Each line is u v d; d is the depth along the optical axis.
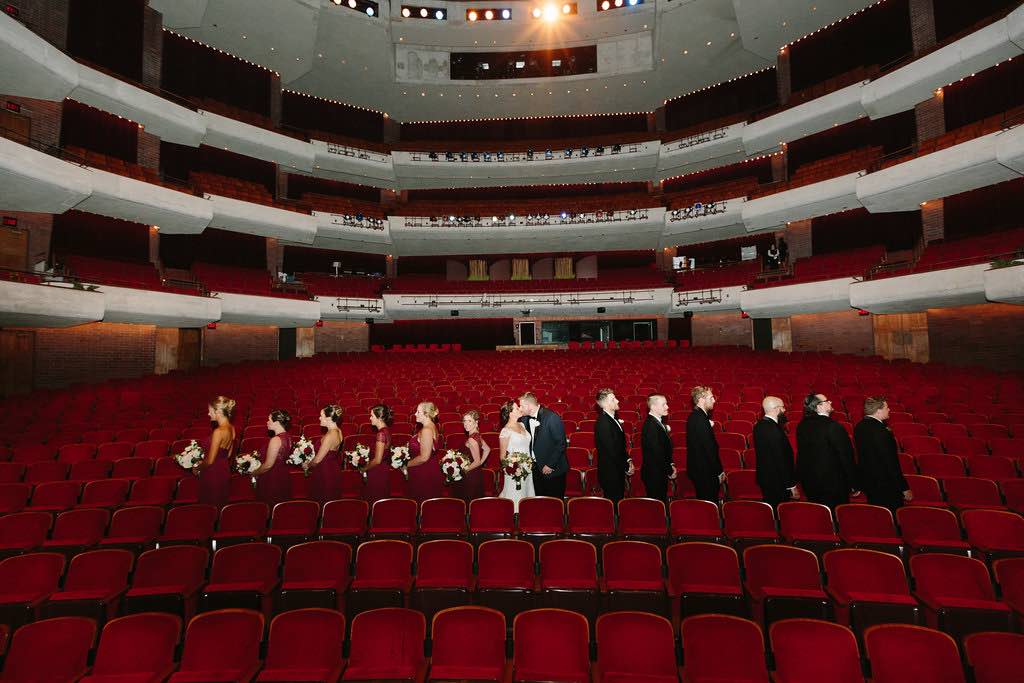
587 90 21.14
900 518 3.87
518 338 21.77
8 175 9.09
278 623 2.65
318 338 19.84
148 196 12.95
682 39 18.41
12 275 9.61
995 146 11.09
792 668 2.41
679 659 3.13
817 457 3.96
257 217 17.06
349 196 22.03
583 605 3.21
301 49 17.92
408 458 4.23
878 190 13.39
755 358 13.73
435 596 3.25
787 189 16.91
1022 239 11.30
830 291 14.94
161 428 7.77
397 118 23.12
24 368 11.48
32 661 2.61
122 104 13.45
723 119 19.73
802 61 18.22
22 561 3.40
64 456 6.48
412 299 20.34
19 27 9.62
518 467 4.07
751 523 4.00
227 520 4.18
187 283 14.91
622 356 15.51
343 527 4.22
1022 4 11.27
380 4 18.20
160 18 15.54
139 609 3.21
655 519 4.07
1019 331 11.65
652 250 22.27
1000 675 2.30
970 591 3.08
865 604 2.96
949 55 12.89
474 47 20.25
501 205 21.94
